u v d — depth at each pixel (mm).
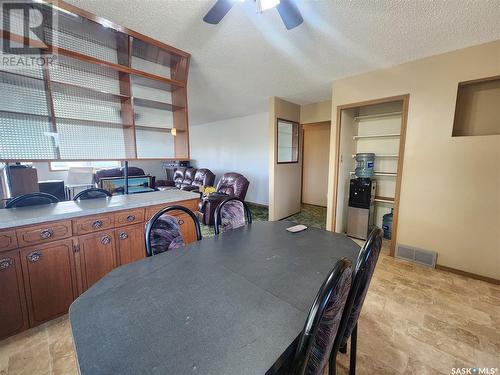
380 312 1864
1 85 1848
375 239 998
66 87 2143
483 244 2342
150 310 825
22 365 1384
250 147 6027
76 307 841
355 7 1675
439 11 1713
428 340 1577
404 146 2717
